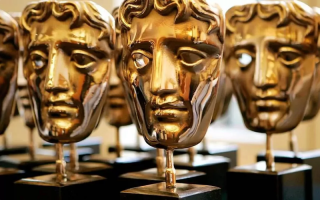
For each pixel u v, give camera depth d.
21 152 1.65
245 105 1.13
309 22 1.09
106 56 1.09
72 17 1.06
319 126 1.61
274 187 1.09
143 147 1.57
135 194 0.96
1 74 1.17
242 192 1.12
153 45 0.94
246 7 1.12
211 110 0.97
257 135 1.79
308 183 1.16
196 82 0.94
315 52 1.11
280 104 1.10
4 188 1.21
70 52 1.06
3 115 1.18
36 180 1.09
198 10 0.93
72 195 1.07
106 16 1.09
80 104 1.07
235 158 1.47
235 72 1.14
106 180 1.12
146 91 0.95
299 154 1.29
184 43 0.93
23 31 1.10
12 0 1.92
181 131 0.94
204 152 1.42
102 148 1.98
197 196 0.95
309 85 1.11
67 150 1.60
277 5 1.09
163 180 1.09
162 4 0.94
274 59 1.10
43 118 1.08
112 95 1.36
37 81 1.08
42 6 1.07
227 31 1.14
